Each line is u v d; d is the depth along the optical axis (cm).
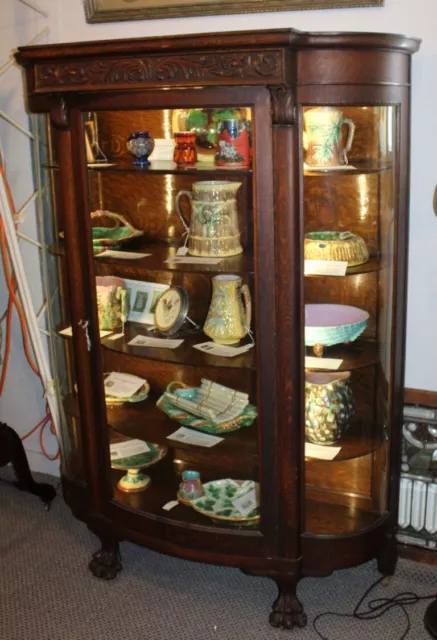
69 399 219
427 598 200
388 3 181
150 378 221
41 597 205
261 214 161
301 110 155
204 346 192
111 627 192
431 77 181
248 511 192
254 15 197
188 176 196
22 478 245
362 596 202
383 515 196
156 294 207
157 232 207
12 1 227
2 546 229
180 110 183
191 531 190
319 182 187
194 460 217
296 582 188
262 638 187
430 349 201
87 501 212
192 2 201
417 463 203
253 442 190
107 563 211
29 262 251
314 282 193
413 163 189
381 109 173
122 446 213
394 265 178
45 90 172
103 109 170
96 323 192
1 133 240
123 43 157
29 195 243
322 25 190
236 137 168
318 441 190
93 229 187
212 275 191
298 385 171
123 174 197
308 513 196
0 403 275
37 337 234
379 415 194
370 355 187
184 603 201
